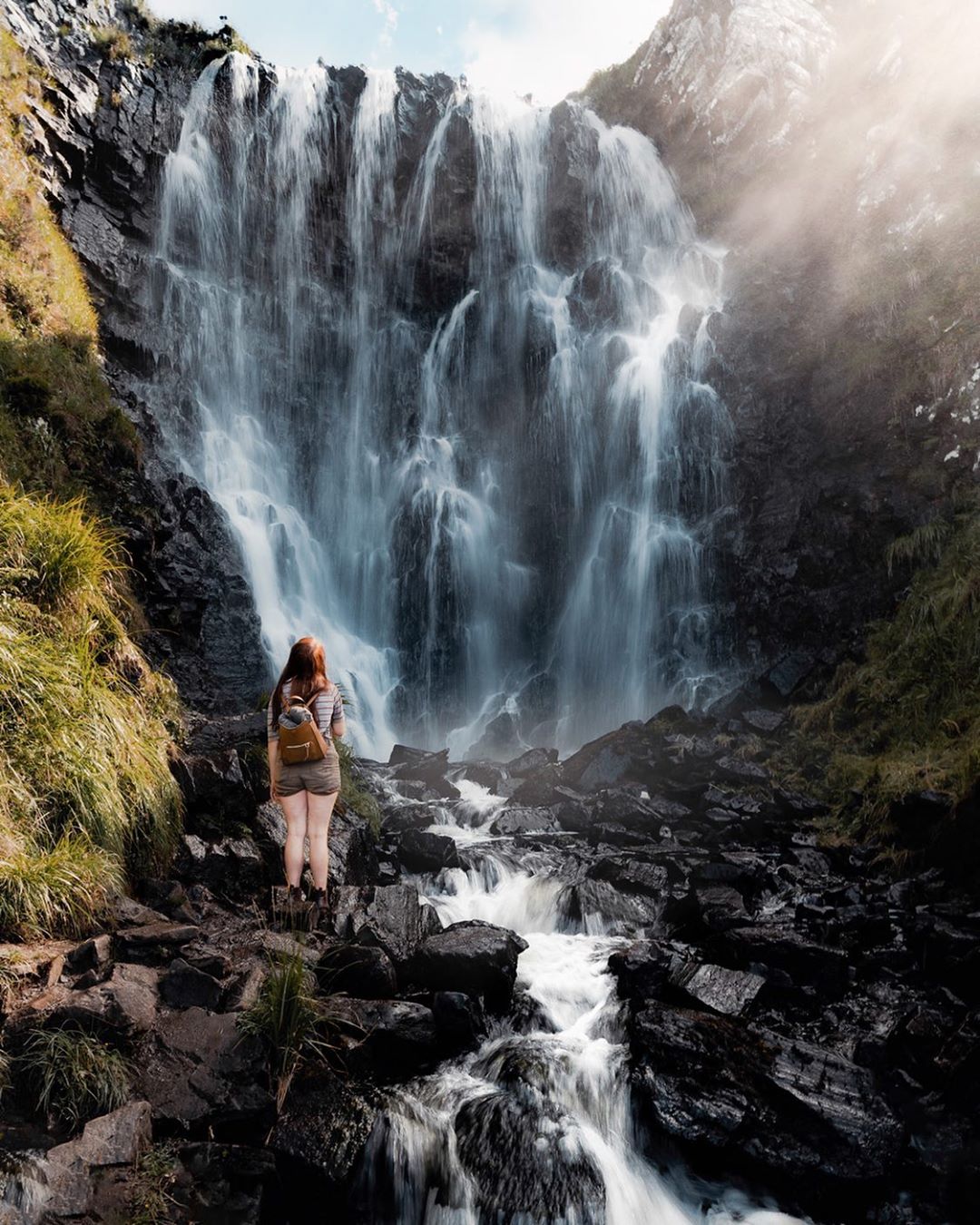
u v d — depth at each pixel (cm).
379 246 2153
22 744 610
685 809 1044
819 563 1455
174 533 1228
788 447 1625
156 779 708
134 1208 415
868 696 1184
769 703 1353
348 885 747
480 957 628
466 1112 522
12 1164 401
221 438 1738
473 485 2009
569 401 1967
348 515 1962
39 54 1639
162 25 1955
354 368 2052
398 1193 484
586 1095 549
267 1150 468
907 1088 580
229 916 665
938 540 1288
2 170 1404
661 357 1866
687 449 1764
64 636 732
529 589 1912
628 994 654
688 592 1672
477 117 2186
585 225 2205
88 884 584
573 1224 482
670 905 812
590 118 2264
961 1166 526
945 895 801
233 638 1234
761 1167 518
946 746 1038
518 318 2109
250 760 826
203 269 1884
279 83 2073
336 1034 546
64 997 504
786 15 2203
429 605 1895
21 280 1304
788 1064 570
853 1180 511
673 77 2330
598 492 1891
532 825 1032
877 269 1636
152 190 1808
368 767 1262
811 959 682
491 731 1614
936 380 1417
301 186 2064
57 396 1165
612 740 1222
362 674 1767
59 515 810
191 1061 492
